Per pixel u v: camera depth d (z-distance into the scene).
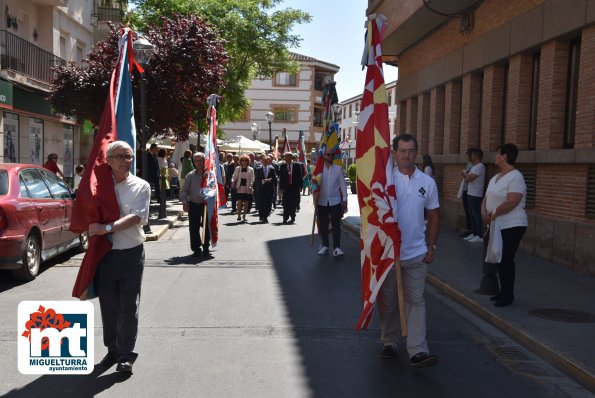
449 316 7.17
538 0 11.32
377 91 5.45
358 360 5.45
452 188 16.25
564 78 10.70
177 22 19.48
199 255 11.19
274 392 4.63
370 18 5.59
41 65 20.56
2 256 8.06
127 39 5.75
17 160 19.23
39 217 8.92
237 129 63.66
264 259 10.99
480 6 14.20
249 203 18.33
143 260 5.08
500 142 13.62
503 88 13.56
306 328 6.45
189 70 18.55
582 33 9.73
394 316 5.46
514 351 5.88
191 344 5.81
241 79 34.66
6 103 17.06
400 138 5.30
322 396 4.58
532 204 11.56
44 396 4.50
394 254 5.12
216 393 4.59
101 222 4.78
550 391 4.84
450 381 4.99
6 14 18.77
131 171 5.63
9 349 5.59
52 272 9.43
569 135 10.65
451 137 16.45
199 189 11.01
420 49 19.25
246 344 5.84
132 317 4.96
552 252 10.50
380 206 5.19
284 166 18.00
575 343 5.78
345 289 8.46
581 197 9.74
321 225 11.59
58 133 23.23
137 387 4.68
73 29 23.98
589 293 8.04
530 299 7.64
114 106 5.23
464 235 13.70
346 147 73.25
